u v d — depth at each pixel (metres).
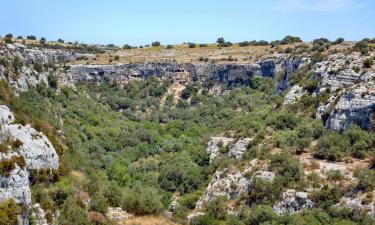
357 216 50.69
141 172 89.56
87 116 100.75
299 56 107.00
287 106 84.25
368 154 60.16
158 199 60.25
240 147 75.06
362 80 71.44
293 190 57.53
